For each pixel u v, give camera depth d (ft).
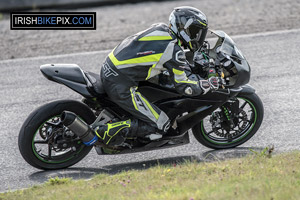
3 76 115.65
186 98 70.28
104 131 68.13
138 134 69.46
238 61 70.64
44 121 67.72
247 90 74.59
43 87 108.06
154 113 68.39
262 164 64.08
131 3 186.91
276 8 164.14
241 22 150.41
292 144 77.66
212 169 63.62
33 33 151.23
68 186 62.13
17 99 101.86
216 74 69.26
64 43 139.54
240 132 77.87
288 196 49.78
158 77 69.00
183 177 61.21
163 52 64.54
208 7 171.94
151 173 63.93
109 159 76.23
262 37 134.41
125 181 61.72
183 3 181.06
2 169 73.67
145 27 151.53
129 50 65.82
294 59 116.78
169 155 76.69
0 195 61.11
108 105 69.26
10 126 89.56
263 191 51.19
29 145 68.03
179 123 72.79
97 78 70.54
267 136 81.10
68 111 66.69
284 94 97.35
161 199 51.29
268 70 110.63
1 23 163.43
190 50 67.87
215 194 50.85
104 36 144.36
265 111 90.38
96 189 59.00
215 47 71.41
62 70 67.56
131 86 66.54
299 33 135.85
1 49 136.56
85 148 71.82
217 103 71.51
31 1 178.50
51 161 70.79
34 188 63.16
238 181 56.90
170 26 66.64
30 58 127.85
